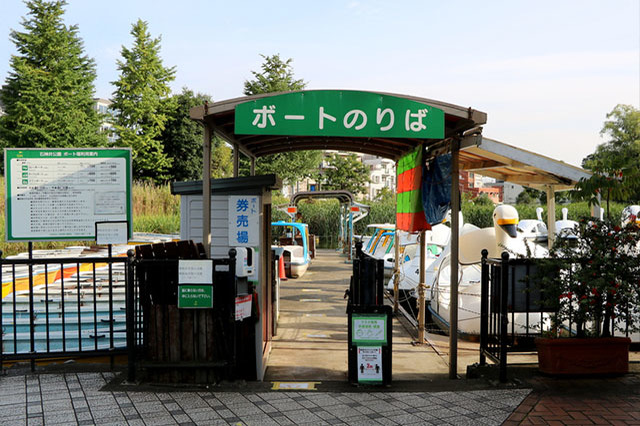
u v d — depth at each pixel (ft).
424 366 20.29
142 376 16.81
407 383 17.15
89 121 110.11
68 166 18.16
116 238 17.37
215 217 19.44
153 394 15.38
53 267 28.25
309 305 34.22
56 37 106.22
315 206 101.81
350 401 15.16
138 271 16.21
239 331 17.29
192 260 15.98
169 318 16.30
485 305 18.37
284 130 16.15
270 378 17.80
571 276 16.93
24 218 17.92
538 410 14.38
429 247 43.21
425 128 16.46
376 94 16.33
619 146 120.78
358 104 16.31
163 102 123.34
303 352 22.07
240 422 13.41
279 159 108.37
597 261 16.56
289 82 110.73
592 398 15.30
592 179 18.07
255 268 17.85
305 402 15.01
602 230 17.17
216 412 14.06
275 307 25.84
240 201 18.12
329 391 16.10
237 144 21.90
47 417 13.56
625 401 15.05
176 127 134.62
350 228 68.03
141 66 117.80
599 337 17.28
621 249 17.15
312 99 16.20
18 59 103.60
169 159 124.57
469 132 17.87
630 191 17.72
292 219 67.00
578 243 17.38
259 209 18.07
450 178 18.70
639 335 22.39
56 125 103.19
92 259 17.28
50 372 17.38
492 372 17.70
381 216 103.45
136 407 14.33
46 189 18.06
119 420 13.39
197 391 15.71
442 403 15.01
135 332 16.89
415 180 22.36
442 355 22.18
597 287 16.19
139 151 118.73
